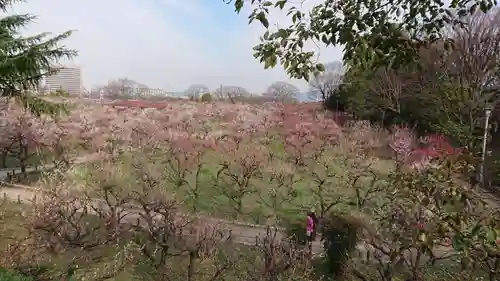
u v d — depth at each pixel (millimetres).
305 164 17828
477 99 12070
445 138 18078
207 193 14703
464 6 2820
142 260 8695
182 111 32312
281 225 12219
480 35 12008
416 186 2820
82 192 11781
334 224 8766
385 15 2590
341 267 7914
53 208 9430
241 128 25562
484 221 2100
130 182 13672
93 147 20312
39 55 10562
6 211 10820
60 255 8445
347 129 24875
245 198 14641
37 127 20375
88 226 9938
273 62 2916
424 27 2797
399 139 19250
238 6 2594
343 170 16219
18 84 10875
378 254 6641
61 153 19078
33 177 17156
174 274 8148
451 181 2547
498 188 9258
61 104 12359
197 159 17406
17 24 11219
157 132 23469
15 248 7785
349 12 2568
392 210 3531
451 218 2260
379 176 14648
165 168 16406
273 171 16516
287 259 7965
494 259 2418
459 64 11844
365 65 2818
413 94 22109
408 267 4922
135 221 10883
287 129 25156
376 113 26109
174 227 9273
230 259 8430
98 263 8312
